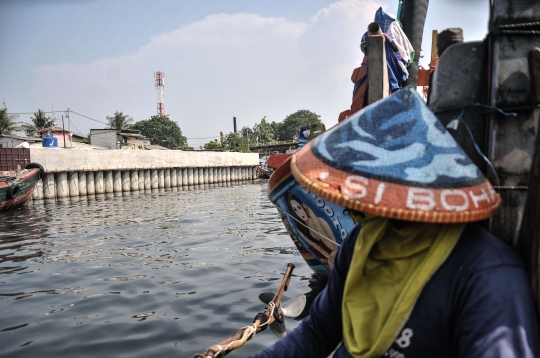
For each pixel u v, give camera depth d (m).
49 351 4.28
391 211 1.09
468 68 1.50
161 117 82.31
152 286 6.35
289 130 96.06
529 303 1.08
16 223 13.98
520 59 1.38
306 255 6.07
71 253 8.99
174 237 10.53
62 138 36.38
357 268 1.30
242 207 17.73
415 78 5.63
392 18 5.36
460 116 1.50
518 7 1.38
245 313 5.10
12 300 5.97
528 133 1.37
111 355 4.14
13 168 21.67
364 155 1.19
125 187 28.91
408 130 1.23
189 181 35.19
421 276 1.18
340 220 5.15
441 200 1.10
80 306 5.60
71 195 24.83
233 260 7.84
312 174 1.20
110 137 38.06
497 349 1.03
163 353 4.14
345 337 1.36
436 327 1.18
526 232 1.21
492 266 1.12
